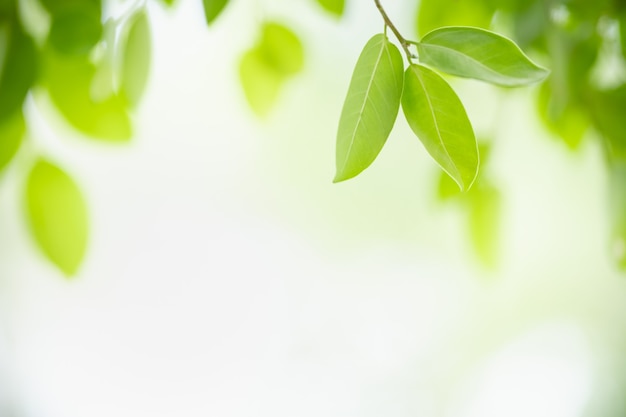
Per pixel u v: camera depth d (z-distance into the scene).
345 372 3.98
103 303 3.66
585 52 1.10
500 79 0.84
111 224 3.64
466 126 0.84
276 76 1.16
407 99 0.85
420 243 3.87
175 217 3.80
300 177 3.88
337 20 1.05
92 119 1.07
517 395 3.75
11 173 1.08
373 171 3.81
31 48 1.04
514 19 1.09
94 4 1.02
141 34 1.03
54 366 3.53
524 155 2.25
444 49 0.85
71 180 1.09
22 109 1.04
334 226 3.96
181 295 3.88
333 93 3.25
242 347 3.98
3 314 3.33
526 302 3.67
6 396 3.39
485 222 1.28
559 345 3.69
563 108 1.10
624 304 3.56
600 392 3.63
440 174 1.27
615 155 1.10
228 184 3.86
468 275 3.81
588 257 3.38
